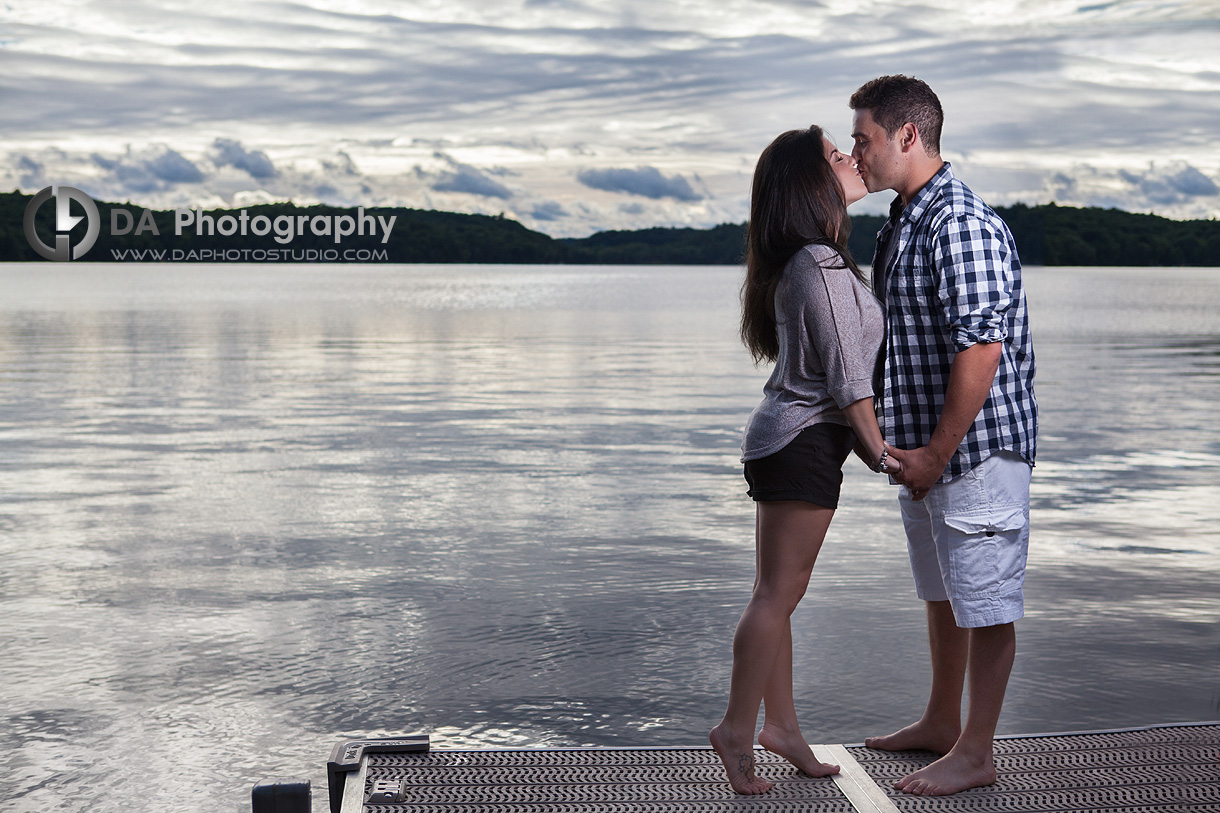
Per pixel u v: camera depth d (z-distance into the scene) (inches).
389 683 143.3
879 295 100.1
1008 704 134.7
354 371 642.8
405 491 283.4
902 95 94.3
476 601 182.2
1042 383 539.2
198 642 160.4
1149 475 300.2
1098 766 96.3
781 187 93.4
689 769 97.1
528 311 1493.6
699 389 540.7
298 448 358.0
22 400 491.8
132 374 619.8
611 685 142.5
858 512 254.4
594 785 93.0
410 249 4869.6
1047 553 215.0
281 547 221.5
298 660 152.4
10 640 161.0
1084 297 1733.5
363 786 91.9
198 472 312.5
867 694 138.8
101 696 138.4
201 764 118.5
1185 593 186.2
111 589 189.5
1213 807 87.4
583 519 249.0
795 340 91.7
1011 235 94.0
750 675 91.4
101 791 111.8
